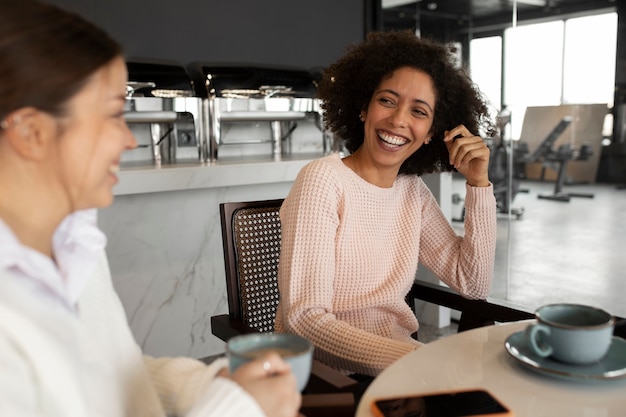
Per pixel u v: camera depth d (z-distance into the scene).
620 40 3.06
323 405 0.86
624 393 0.78
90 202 0.63
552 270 3.49
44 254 0.65
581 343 0.80
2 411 0.50
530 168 3.51
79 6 2.89
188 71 3.07
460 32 3.69
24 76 0.54
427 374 0.84
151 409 0.82
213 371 0.89
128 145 0.66
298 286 1.25
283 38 3.62
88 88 0.58
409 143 1.40
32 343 0.54
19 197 0.59
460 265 1.54
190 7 3.24
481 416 0.69
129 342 0.83
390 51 1.42
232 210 1.49
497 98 3.59
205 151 2.93
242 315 1.49
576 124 3.28
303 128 3.62
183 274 2.81
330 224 1.29
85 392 0.65
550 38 3.32
